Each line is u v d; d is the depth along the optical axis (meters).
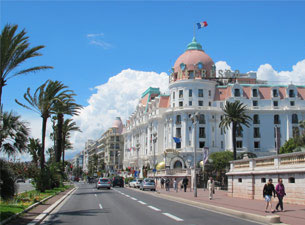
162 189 56.12
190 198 31.50
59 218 16.94
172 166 79.81
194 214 18.78
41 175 36.44
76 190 49.09
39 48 24.16
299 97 83.69
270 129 82.31
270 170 27.12
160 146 90.44
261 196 28.86
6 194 21.02
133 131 117.00
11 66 22.77
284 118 82.69
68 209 21.42
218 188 52.53
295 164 24.36
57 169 47.25
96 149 198.25
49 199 28.66
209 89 84.94
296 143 62.22
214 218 17.03
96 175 145.88
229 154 70.88
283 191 19.55
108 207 22.67
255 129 82.50
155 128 92.06
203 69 85.88
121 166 151.12
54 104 38.38
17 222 14.63
